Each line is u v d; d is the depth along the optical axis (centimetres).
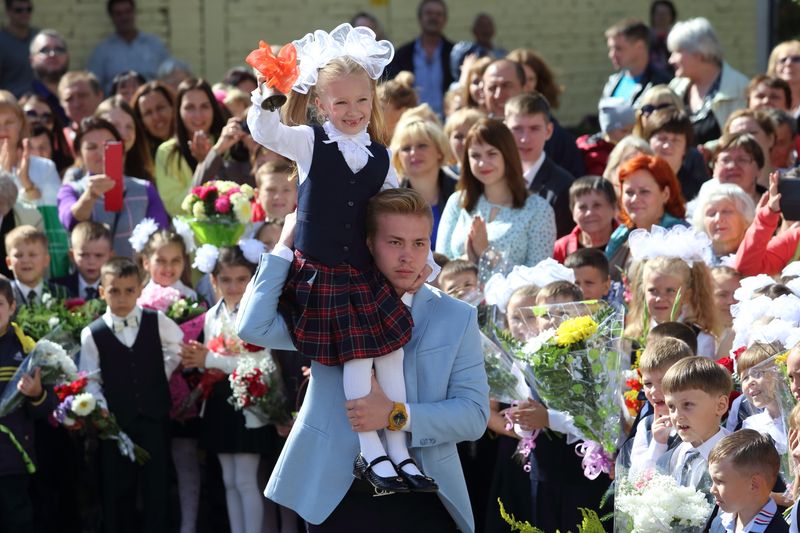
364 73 1140
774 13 3841
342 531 1170
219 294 1995
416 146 2166
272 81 1084
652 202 1956
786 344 1373
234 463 1925
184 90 2444
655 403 1396
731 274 1753
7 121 2309
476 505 1820
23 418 1841
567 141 2489
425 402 1167
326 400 1166
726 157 2078
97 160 2288
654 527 1215
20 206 2159
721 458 1195
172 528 2045
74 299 2019
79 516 1994
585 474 1486
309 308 1130
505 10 3822
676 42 2780
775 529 1180
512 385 1559
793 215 1698
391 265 1144
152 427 1906
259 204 2203
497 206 2017
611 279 1916
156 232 2084
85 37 3562
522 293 1605
